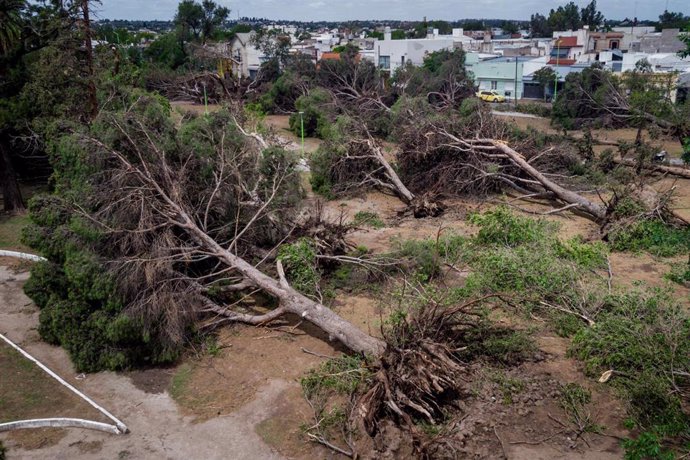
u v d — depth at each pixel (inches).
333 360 396.8
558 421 335.9
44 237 438.6
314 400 361.7
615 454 311.0
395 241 589.6
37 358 422.0
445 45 2253.9
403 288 449.7
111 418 349.1
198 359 413.7
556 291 454.6
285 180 556.4
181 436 337.1
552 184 727.1
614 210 630.5
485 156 789.9
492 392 356.5
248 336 444.8
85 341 402.6
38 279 427.5
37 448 328.5
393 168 832.9
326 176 800.3
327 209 745.6
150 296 405.1
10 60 711.7
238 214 516.1
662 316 390.3
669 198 653.3
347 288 511.5
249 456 320.8
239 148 572.4
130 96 703.1
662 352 355.9
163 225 461.4
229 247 492.4
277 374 394.0
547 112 1594.5
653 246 591.2
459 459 309.3
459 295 446.9
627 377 366.6
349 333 401.1
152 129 531.2
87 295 398.9
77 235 427.5
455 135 800.9
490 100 1900.8
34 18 717.9
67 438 337.1
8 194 726.5
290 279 496.7
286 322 466.0
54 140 553.0
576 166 826.2
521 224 570.6
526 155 796.6
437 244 535.8
